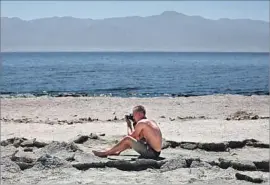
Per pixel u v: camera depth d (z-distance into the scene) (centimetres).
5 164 853
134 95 3284
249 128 1445
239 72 7031
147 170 853
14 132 1395
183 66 9700
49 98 2689
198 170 840
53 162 864
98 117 1927
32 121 1716
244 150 1055
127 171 853
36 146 1084
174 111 2131
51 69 7962
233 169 857
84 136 1134
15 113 2070
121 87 4112
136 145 927
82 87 4128
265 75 6125
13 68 8250
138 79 5241
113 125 1556
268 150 1056
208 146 1048
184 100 2564
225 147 1049
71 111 2141
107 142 1126
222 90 3819
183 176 804
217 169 855
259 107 2295
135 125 964
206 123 1577
